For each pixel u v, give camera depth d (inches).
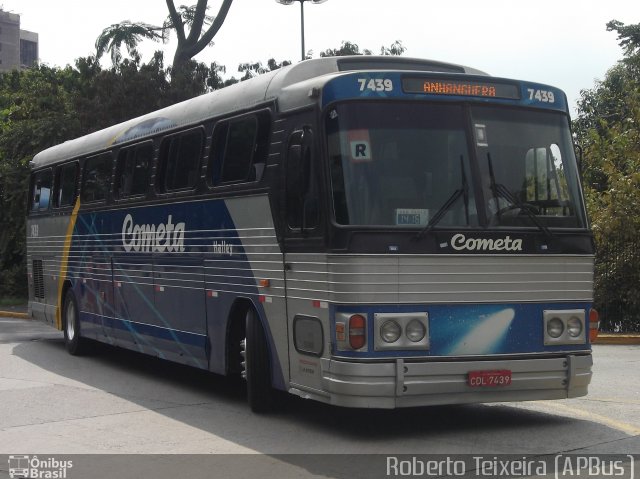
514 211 337.7
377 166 325.1
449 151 334.6
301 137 339.9
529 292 336.2
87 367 557.0
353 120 327.6
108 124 1112.2
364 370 312.8
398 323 316.5
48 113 1226.6
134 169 519.5
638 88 917.8
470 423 362.6
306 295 340.5
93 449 326.3
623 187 756.0
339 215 322.0
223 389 467.2
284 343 359.3
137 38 1277.1
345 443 329.1
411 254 319.6
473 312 326.6
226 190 403.5
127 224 522.6
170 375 521.3
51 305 664.4
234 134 405.4
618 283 761.6
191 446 329.1
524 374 332.5
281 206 358.3
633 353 616.7
